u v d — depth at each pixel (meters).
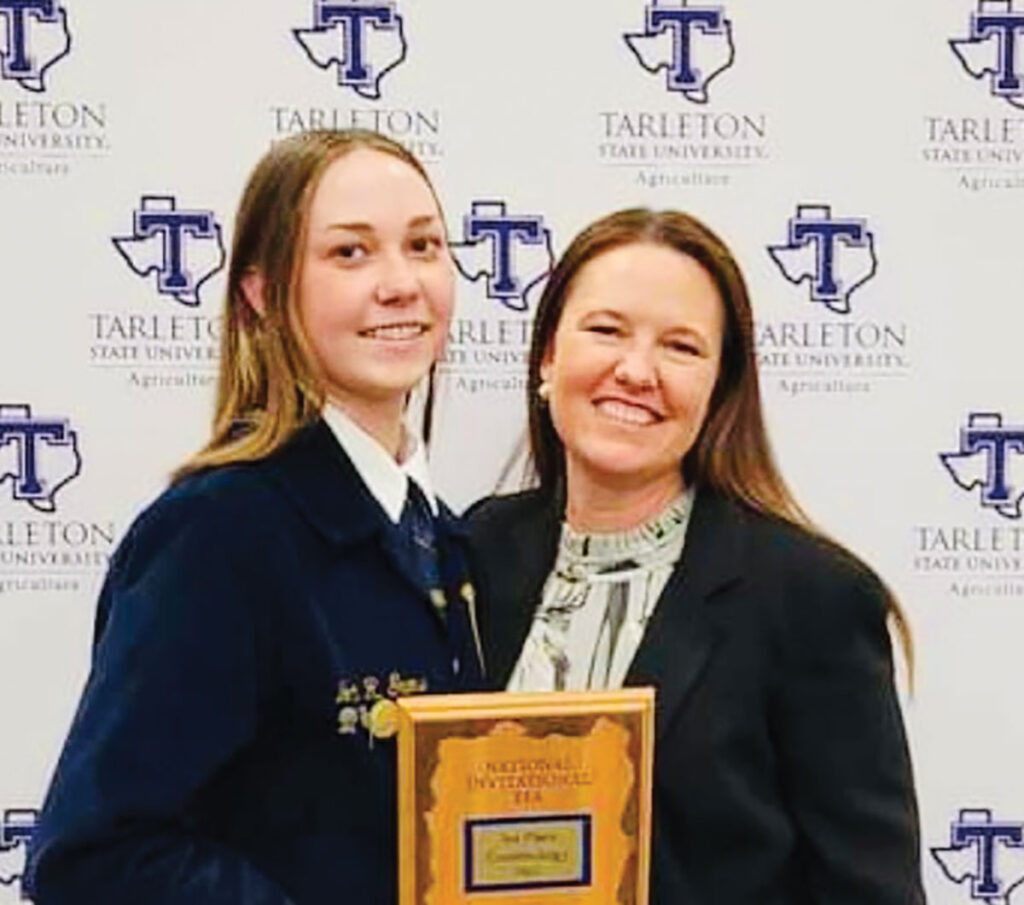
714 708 1.33
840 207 1.82
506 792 1.20
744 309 1.43
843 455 1.85
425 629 1.24
